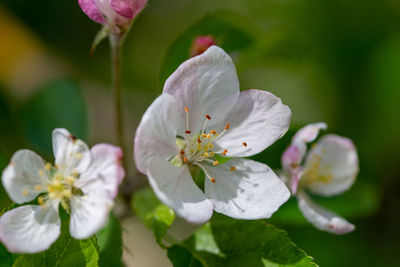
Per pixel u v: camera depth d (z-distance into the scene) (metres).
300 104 0.41
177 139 0.30
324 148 0.33
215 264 0.30
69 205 0.29
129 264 0.39
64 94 0.36
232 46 0.36
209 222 0.30
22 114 0.35
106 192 0.28
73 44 0.43
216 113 0.30
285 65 0.37
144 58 0.43
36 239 0.28
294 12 0.42
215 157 0.31
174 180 0.30
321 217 0.32
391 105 0.40
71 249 0.29
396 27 0.41
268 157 0.33
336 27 0.41
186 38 0.34
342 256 0.32
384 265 0.36
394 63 0.40
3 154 0.31
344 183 0.33
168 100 0.29
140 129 0.28
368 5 0.41
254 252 0.30
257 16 0.42
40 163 0.29
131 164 0.36
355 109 0.40
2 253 0.29
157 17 0.44
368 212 0.34
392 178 0.38
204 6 0.44
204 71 0.30
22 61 0.43
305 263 0.29
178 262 0.30
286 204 0.33
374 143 0.40
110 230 0.30
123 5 0.30
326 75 0.41
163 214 0.30
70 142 0.29
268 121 0.30
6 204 0.31
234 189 0.30
